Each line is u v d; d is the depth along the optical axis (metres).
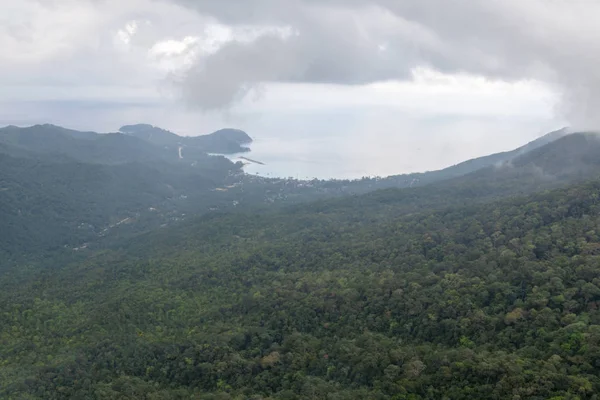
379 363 78.56
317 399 73.00
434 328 86.06
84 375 92.12
